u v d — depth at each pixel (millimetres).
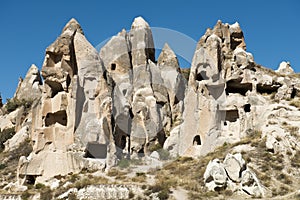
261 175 31797
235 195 29297
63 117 41219
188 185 31281
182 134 43219
